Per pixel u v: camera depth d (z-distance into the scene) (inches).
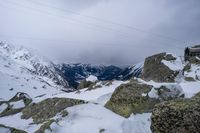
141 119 930.1
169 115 539.8
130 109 987.3
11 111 1491.1
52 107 1223.5
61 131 905.5
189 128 512.7
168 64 1846.7
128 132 867.4
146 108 979.3
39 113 1238.9
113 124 910.4
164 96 1018.7
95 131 881.5
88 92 1501.0
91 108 1063.0
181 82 1723.7
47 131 894.4
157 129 550.9
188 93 1235.2
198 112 517.3
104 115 992.2
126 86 1076.5
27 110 1355.8
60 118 997.8
